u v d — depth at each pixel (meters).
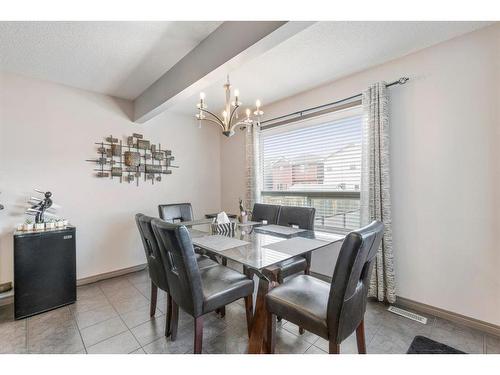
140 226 2.00
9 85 2.44
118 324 2.01
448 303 2.03
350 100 2.61
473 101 1.89
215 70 1.85
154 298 2.12
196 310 1.48
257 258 1.53
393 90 2.31
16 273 2.10
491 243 1.84
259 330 1.54
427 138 2.12
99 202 3.01
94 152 2.98
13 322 2.05
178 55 2.18
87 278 2.89
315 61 2.32
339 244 2.74
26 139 2.53
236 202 4.13
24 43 1.95
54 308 2.27
